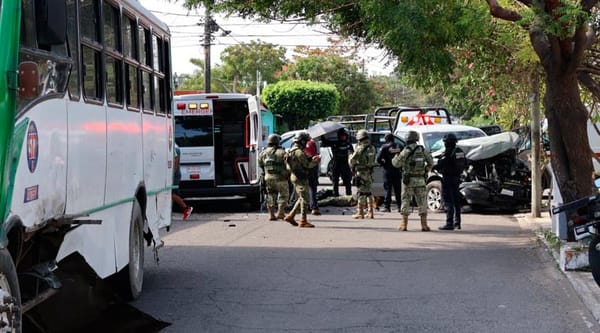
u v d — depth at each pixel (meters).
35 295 12.09
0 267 10.09
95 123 15.13
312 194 40.31
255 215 40.84
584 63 27.12
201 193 41.94
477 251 27.48
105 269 16.12
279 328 16.33
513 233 32.62
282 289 20.53
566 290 20.36
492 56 30.91
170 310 18.02
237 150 42.41
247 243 29.69
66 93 13.17
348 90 114.44
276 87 102.56
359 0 25.67
